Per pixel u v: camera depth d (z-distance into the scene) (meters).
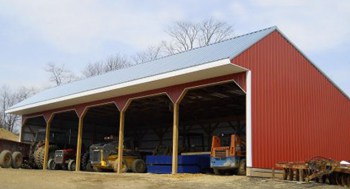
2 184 11.73
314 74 18.53
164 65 17.91
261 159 14.56
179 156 18.20
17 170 18.47
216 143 17.20
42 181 12.99
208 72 15.05
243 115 24.86
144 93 18.56
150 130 32.28
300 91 17.38
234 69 14.66
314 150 17.56
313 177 13.19
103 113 26.88
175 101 16.94
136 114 26.91
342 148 19.62
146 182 13.45
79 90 21.00
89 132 31.05
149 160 19.92
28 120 27.70
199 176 15.30
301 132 16.94
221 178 14.35
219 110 24.20
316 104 18.28
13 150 22.27
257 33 16.78
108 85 18.69
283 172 14.48
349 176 13.91
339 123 19.75
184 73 15.20
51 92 25.84
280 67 16.45
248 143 14.34
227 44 16.91
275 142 15.36
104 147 20.67
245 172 15.80
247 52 14.91
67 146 24.81
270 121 15.34
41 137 25.06
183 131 29.08
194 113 25.50
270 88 15.68
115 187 12.08
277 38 16.62
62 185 12.18
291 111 16.58
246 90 14.70
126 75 19.73
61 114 27.22
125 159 20.36
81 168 22.52
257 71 15.20
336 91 19.95
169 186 12.40
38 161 23.30
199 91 18.67
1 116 57.81
